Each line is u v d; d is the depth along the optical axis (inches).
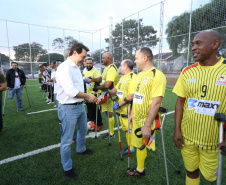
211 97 45.3
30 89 434.3
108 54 118.7
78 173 83.0
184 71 52.9
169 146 112.0
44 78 288.8
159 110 64.9
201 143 49.2
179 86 55.1
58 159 95.9
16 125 153.9
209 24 358.0
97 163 91.9
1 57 641.0
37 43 706.2
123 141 120.6
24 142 117.8
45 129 144.1
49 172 83.9
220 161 45.4
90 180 77.8
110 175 81.4
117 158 97.2
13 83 189.8
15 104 248.7
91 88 142.6
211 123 46.5
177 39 412.8
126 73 99.7
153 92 63.3
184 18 404.2
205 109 46.8
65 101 76.5
